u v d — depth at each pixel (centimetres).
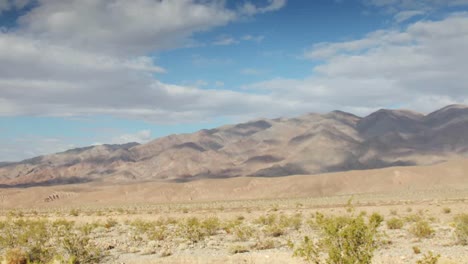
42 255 2145
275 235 3130
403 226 3503
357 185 18300
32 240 3106
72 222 4572
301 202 10125
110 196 19775
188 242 2788
